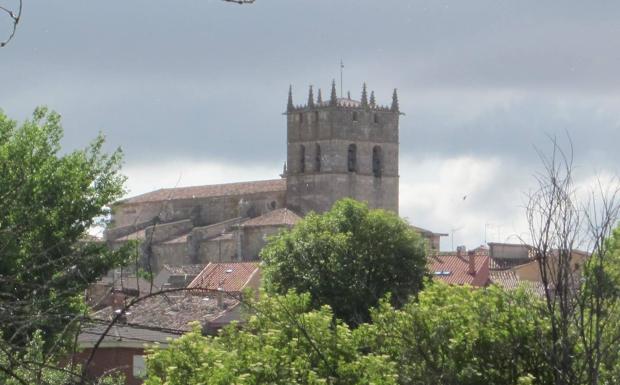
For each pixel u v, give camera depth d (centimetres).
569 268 5391
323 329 7562
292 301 8212
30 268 3825
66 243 4234
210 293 4456
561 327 5453
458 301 7325
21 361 3347
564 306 5388
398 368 6962
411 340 7081
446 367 6906
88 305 4081
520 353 6838
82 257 4159
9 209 4328
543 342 5650
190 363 7531
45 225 7106
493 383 6875
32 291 3734
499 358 6919
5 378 3512
